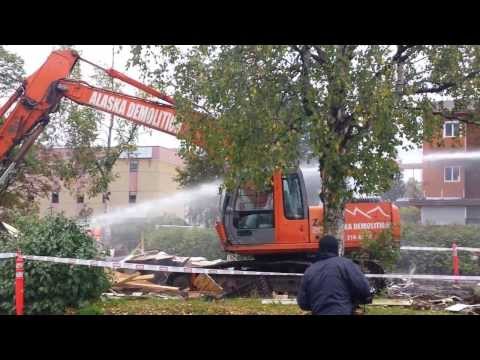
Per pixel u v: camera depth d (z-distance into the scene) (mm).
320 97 9352
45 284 9266
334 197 9750
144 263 13805
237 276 12852
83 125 20484
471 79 10109
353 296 6020
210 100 9453
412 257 17938
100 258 9961
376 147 9258
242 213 12383
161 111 12391
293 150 9328
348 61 9156
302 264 12477
